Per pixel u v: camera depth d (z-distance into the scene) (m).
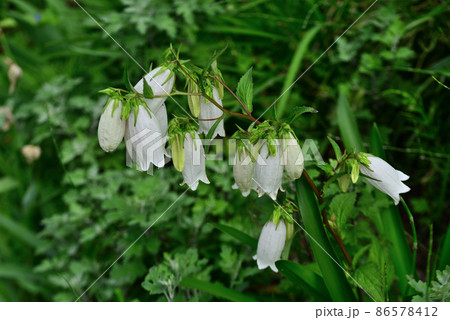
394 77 0.85
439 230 0.75
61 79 0.92
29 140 1.01
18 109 0.96
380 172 0.48
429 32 0.88
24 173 0.99
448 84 0.83
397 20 0.81
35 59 1.13
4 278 0.86
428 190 0.81
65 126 0.89
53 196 0.95
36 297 0.85
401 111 0.86
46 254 0.84
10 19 1.14
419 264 0.72
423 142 0.84
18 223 0.92
